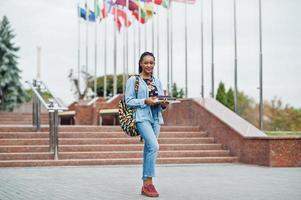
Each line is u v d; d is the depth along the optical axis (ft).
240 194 26.73
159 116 27.14
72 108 101.35
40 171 41.01
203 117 57.57
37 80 55.31
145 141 26.32
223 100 104.78
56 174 38.34
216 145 53.01
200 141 54.44
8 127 52.31
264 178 35.37
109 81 129.90
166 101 26.55
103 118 85.15
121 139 52.44
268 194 26.73
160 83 27.96
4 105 136.77
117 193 27.17
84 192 27.58
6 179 34.55
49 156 47.37
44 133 51.83
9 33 140.26
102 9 92.68
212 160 49.65
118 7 88.17
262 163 46.42
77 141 51.19
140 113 26.50
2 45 137.59
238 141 50.21
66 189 28.91
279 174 38.42
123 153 49.37
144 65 27.37
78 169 43.06
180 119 64.28
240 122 53.01
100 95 129.70
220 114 55.06
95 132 53.78
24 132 52.01
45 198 25.16
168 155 50.44
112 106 86.53
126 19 86.69
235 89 63.21
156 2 76.69
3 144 49.29
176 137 55.42
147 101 26.43
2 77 137.08
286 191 28.04
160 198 25.26
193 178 35.29
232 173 39.17
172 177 35.99
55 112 47.32
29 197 25.53
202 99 60.90
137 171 41.01
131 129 26.55
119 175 37.52
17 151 48.21
